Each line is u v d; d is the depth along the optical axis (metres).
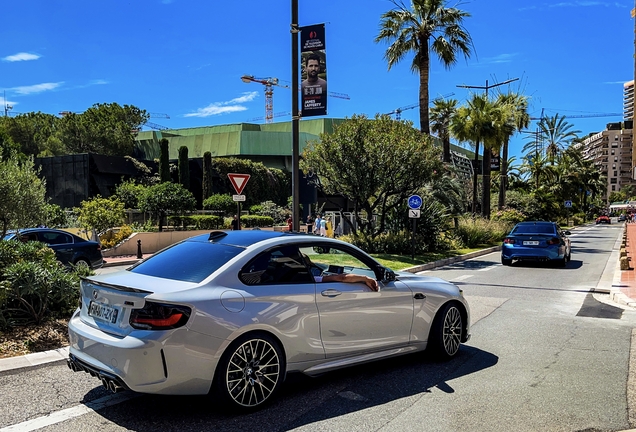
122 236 22.92
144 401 4.67
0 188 11.22
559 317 8.83
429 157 19.89
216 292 4.29
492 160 40.16
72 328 4.57
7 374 5.39
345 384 5.21
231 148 62.06
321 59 12.10
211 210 37.50
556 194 63.25
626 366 5.89
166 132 75.81
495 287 12.52
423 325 5.80
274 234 5.19
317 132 69.38
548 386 5.18
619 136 168.25
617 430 4.11
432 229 22.39
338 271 5.52
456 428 4.15
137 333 4.02
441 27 27.17
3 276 7.00
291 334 4.61
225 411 4.40
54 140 62.03
